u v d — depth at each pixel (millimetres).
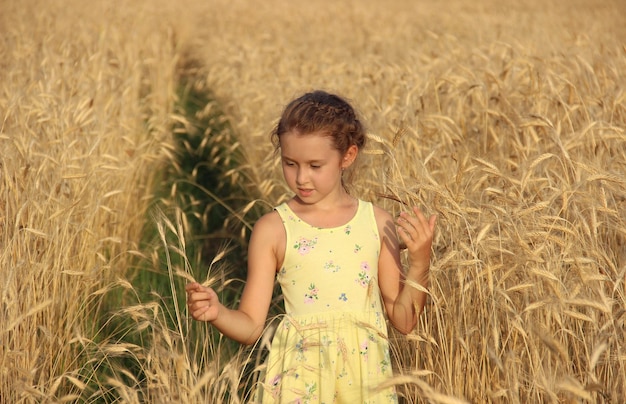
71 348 3896
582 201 3438
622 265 3232
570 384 2180
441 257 3352
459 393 2957
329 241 2770
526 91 5562
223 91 10734
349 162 2811
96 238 4750
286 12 20281
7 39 11492
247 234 5898
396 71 7625
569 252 3033
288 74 9703
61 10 16594
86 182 4582
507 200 3279
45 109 5539
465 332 3014
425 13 20266
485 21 16141
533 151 4598
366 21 18297
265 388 2633
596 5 24844
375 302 2811
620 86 5965
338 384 2715
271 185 5918
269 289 2768
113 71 9125
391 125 5234
